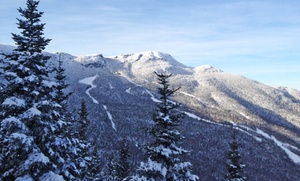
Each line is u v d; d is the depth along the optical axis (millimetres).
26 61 15695
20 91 15609
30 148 14031
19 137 13641
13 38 15820
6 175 14055
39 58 15734
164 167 17828
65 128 16516
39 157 14023
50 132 15039
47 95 16172
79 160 19562
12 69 15477
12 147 13633
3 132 14359
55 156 15430
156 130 18984
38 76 15734
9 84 14984
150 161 18109
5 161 14227
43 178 14359
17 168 14086
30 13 16031
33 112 14359
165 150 18125
